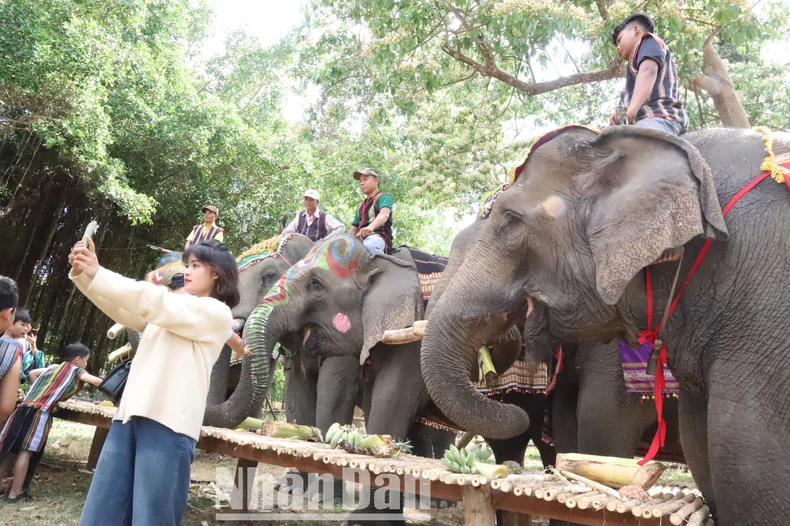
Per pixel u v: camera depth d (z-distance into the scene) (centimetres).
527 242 301
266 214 1412
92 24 1004
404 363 516
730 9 714
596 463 296
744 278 250
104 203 1292
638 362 364
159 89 1207
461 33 879
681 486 361
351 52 1068
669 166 257
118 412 245
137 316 238
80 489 558
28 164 1244
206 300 254
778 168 253
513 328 420
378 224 594
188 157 1241
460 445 436
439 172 1305
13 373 361
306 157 1425
